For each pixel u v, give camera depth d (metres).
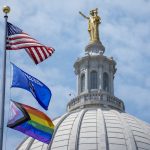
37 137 41.69
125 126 77.50
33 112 41.94
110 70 91.75
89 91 88.88
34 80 42.34
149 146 75.44
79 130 76.25
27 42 43.16
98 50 94.19
